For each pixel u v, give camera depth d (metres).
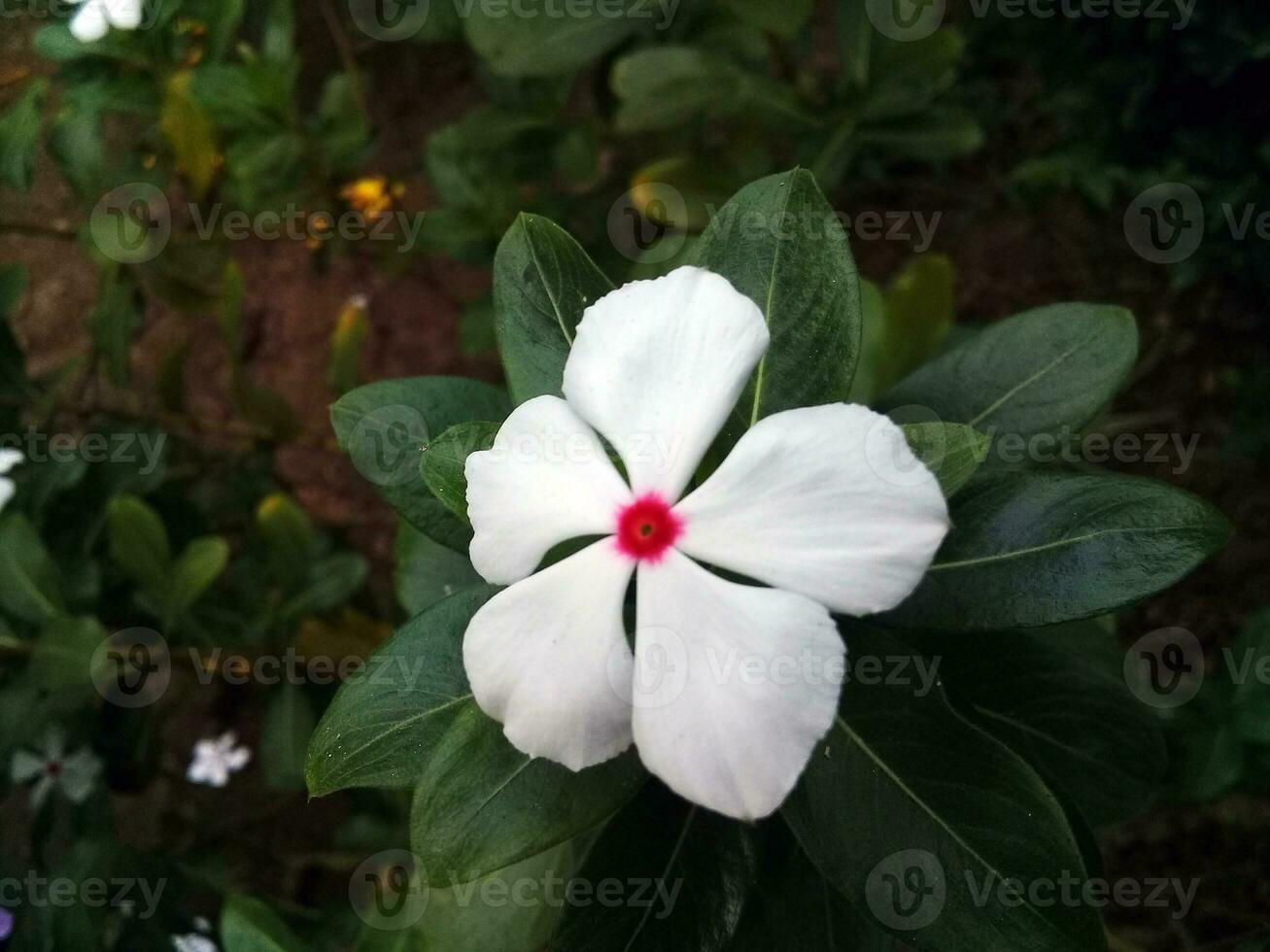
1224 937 0.23
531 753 0.08
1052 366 0.12
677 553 0.09
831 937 0.12
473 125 0.22
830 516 0.08
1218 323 0.25
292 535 0.20
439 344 0.28
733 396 0.09
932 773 0.10
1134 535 0.10
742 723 0.08
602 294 0.11
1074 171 0.24
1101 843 0.24
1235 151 0.22
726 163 0.21
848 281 0.10
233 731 0.26
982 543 0.10
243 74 0.19
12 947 0.18
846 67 0.19
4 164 0.18
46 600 0.18
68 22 0.18
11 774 0.20
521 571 0.09
